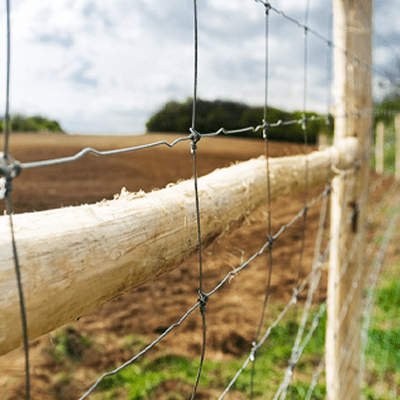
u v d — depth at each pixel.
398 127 9.54
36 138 17.48
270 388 2.61
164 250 0.69
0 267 0.43
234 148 15.08
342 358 2.11
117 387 2.53
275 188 1.20
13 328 0.45
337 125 2.07
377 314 3.47
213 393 2.54
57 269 0.48
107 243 0.56
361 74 2.02
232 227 1.00
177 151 13.62
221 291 3.79
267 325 3.26
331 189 1.84
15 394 2.37
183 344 2.99
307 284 3.96
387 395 2.62
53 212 0.53
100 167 9.58
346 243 2.06
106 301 0.60
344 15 1.98
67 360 2.72
